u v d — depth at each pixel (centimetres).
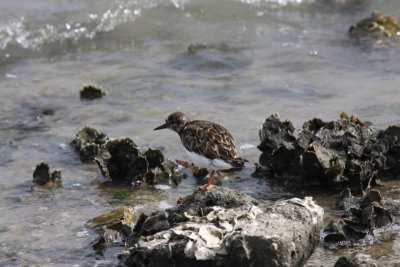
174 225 976
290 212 949
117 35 1836
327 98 1522
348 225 1021
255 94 1551
